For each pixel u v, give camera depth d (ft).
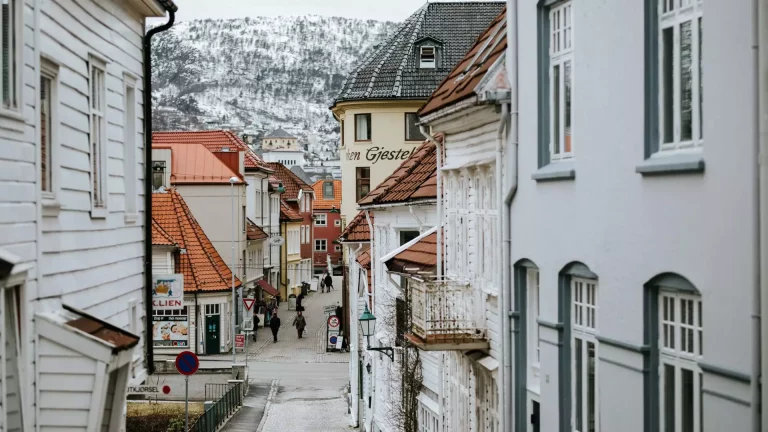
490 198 46.80
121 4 45.42
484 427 48.67
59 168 35.91
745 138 24.90
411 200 69.82
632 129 30.96
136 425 93.35
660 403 29.99
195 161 176.65
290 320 210.79
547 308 38.42
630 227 31.09
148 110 50.31
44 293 33.81
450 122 51.90
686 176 27.71
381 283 85.40
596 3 33.53
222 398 100.27
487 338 47.52
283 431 98.48
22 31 31.19
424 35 148.87
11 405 30.07
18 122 30.86
